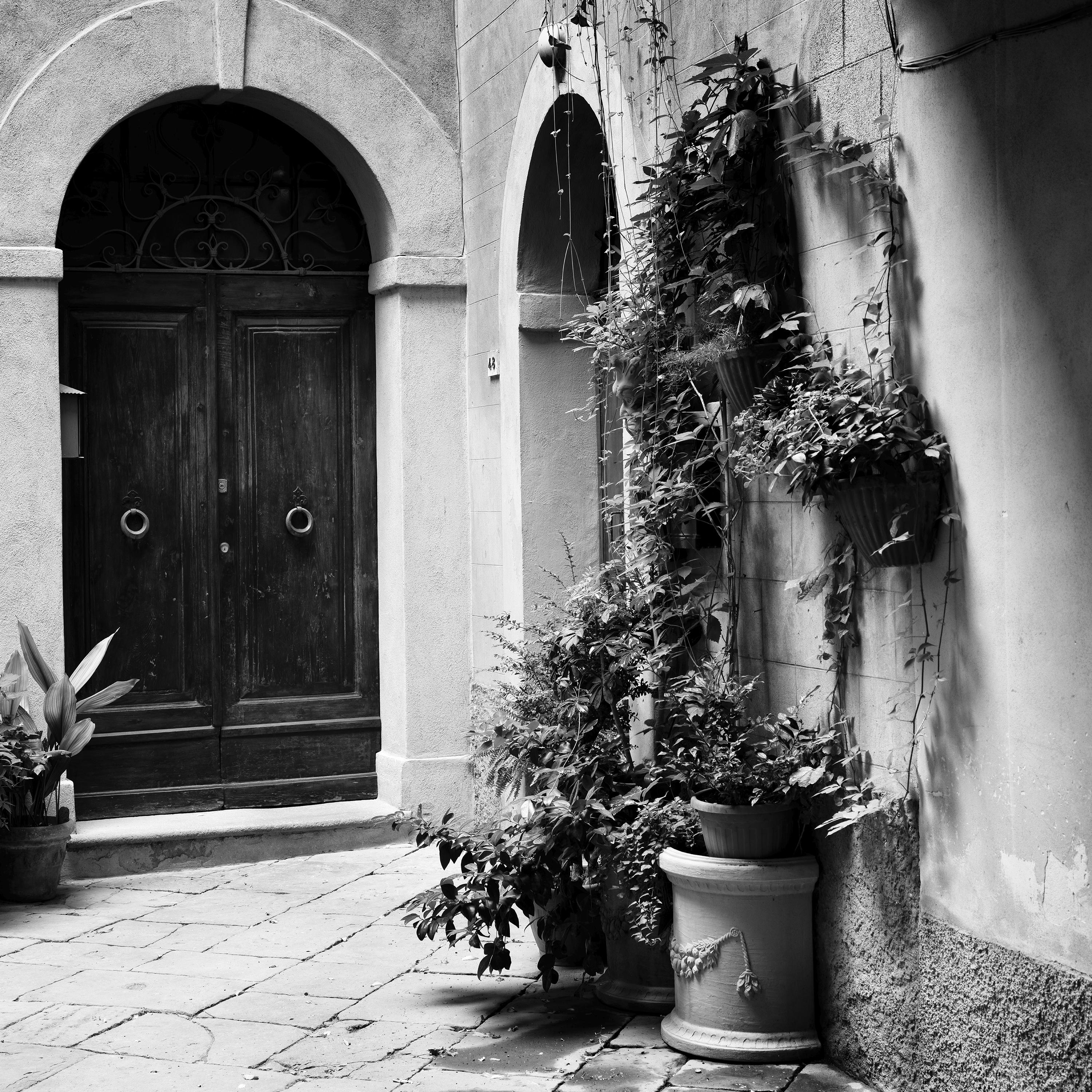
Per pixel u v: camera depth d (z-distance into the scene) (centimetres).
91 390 748
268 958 556
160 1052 457
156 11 709
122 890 665
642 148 544
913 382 394
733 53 478
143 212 756
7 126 683
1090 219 325
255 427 775
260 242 775
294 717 779
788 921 442
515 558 687
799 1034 442
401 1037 468
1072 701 336
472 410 754
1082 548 331
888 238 399
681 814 468
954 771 381
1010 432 354
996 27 354
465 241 760
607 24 573
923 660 391
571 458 684
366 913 620
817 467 386
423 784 752
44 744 659
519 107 673
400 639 758
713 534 507
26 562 688
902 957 406
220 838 711
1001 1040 364
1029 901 353
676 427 500
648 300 511
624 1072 433
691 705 479
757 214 464
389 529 773
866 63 410
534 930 537
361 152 745
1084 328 329
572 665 530
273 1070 441
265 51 729
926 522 383
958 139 371
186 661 763
